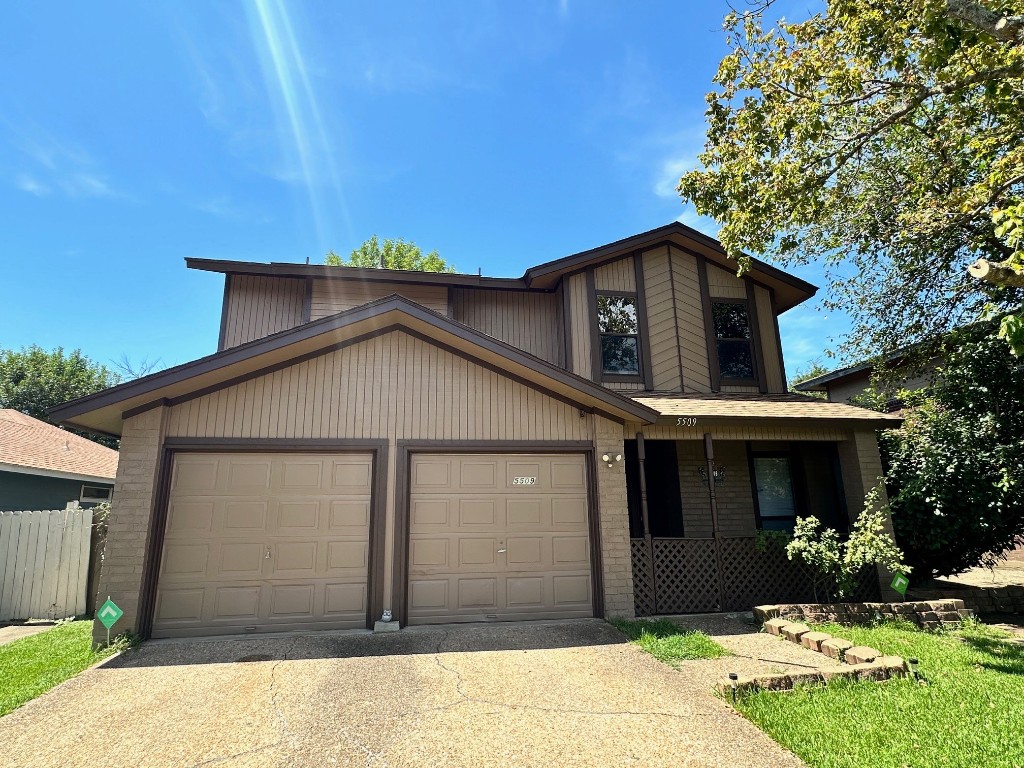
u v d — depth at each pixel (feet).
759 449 36.27
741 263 28.73
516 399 26.76
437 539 25.12
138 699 15.93
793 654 19.94
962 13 17.39
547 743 13.17
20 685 17.15
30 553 29.99
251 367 24.49
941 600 26.16
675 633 22.29
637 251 36.22
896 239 33.83
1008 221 14.78
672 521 34.78
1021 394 28.07
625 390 33.65
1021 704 14.89
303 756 12.60
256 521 23.95
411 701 15.71
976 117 25.73
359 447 25.08
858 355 38.83
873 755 12.21
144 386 22.08
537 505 26.17
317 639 21.89
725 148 26.50
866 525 26.55
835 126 27.48
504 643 21.34
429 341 26.66
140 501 22.70
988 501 27.40
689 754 12.59
